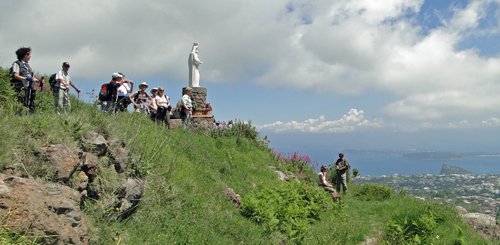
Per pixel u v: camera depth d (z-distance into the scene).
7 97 8.66
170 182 10.55
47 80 16.14
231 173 15.74
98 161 7.60
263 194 13.84
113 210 7.41
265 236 10.63
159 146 12.14
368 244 12.75
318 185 19.17
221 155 17.34
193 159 14.44
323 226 13.16
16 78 9.42
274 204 12.89
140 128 12.33
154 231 8.05
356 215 16.36
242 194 14.07
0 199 4.79
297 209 13.20
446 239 13.43
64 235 5.22
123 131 10.06
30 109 9.78
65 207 5.55
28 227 4.86
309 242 11.59
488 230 16.23
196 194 11.02
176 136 15.80
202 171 13.41
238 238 9.83
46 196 5.37
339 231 12.79
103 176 7.52
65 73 11.60
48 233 5.03
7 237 4.60
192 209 10.08
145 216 8.41
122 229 7.33
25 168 6.11
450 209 17.47
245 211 11.85
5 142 6.13
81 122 7.99
